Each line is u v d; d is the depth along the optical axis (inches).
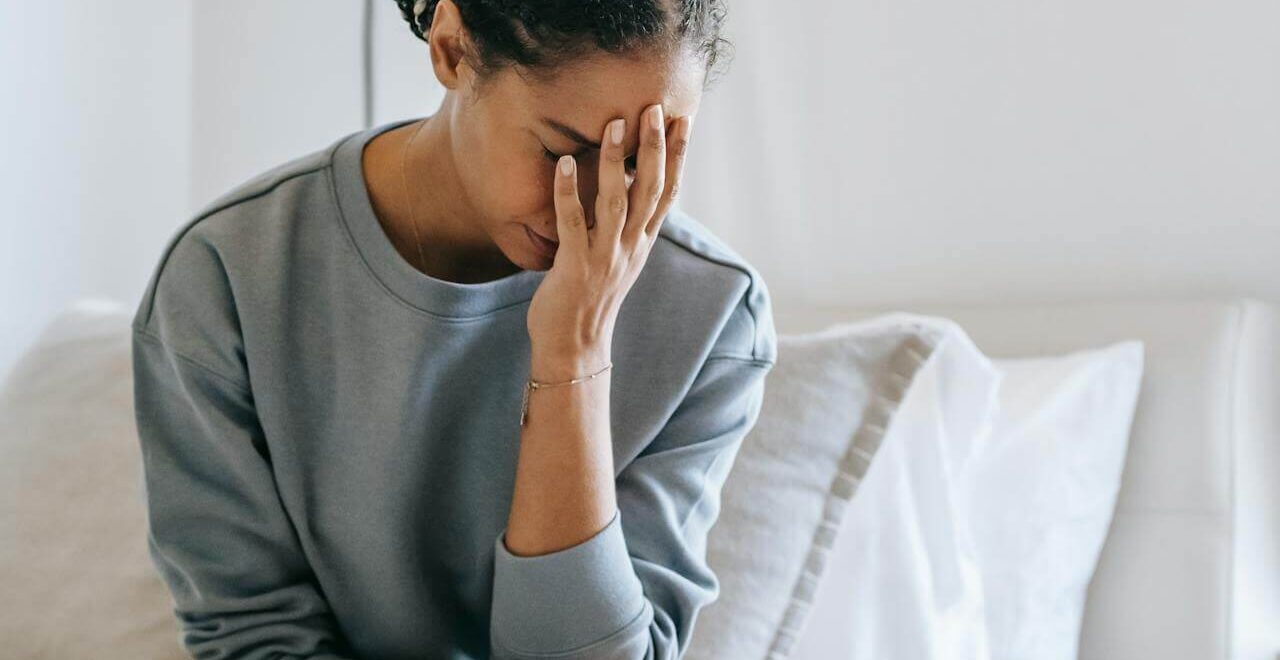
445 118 43.9
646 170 39.4
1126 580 73.8
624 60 37.6
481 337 45.8
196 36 98.4
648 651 44.7
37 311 85.0
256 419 46.7
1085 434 73.0
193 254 45.8
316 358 45.6
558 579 42.8
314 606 47.2
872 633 60.1
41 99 84.7
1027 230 83.6
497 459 47.4
